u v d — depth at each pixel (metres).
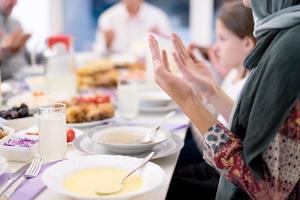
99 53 3.36
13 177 1.00
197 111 1.03
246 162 0.92
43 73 2.43
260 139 0.89
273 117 0.87
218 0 4.34
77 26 4.68
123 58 3.00
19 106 1.50
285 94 0.87
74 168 1.00
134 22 4.15
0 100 1.72
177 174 1.76
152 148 1.21
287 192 0.95
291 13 0.93
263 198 0.95
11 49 2.52
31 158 1.14
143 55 2.78
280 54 0.88
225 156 0.95
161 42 1.59
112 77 2.36
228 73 2.17
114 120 1.60
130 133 1.33
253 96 0.94
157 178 0.93
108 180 0.95
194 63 1.51
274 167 0.92
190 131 1.94
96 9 4.65
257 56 1.00
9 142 1.17
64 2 4.61
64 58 2.05
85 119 1.53
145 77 2.36
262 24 1.00
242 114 0.96
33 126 1.42
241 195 1.04
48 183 0.89
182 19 4.52
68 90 2.04
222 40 1.87
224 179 1.10
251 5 1.05
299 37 0.89
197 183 1.62
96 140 1.21
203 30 4.45
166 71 1.07
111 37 3.50
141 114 1.77
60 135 1.14
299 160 0.92
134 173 0.98
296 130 0.89
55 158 1.14
